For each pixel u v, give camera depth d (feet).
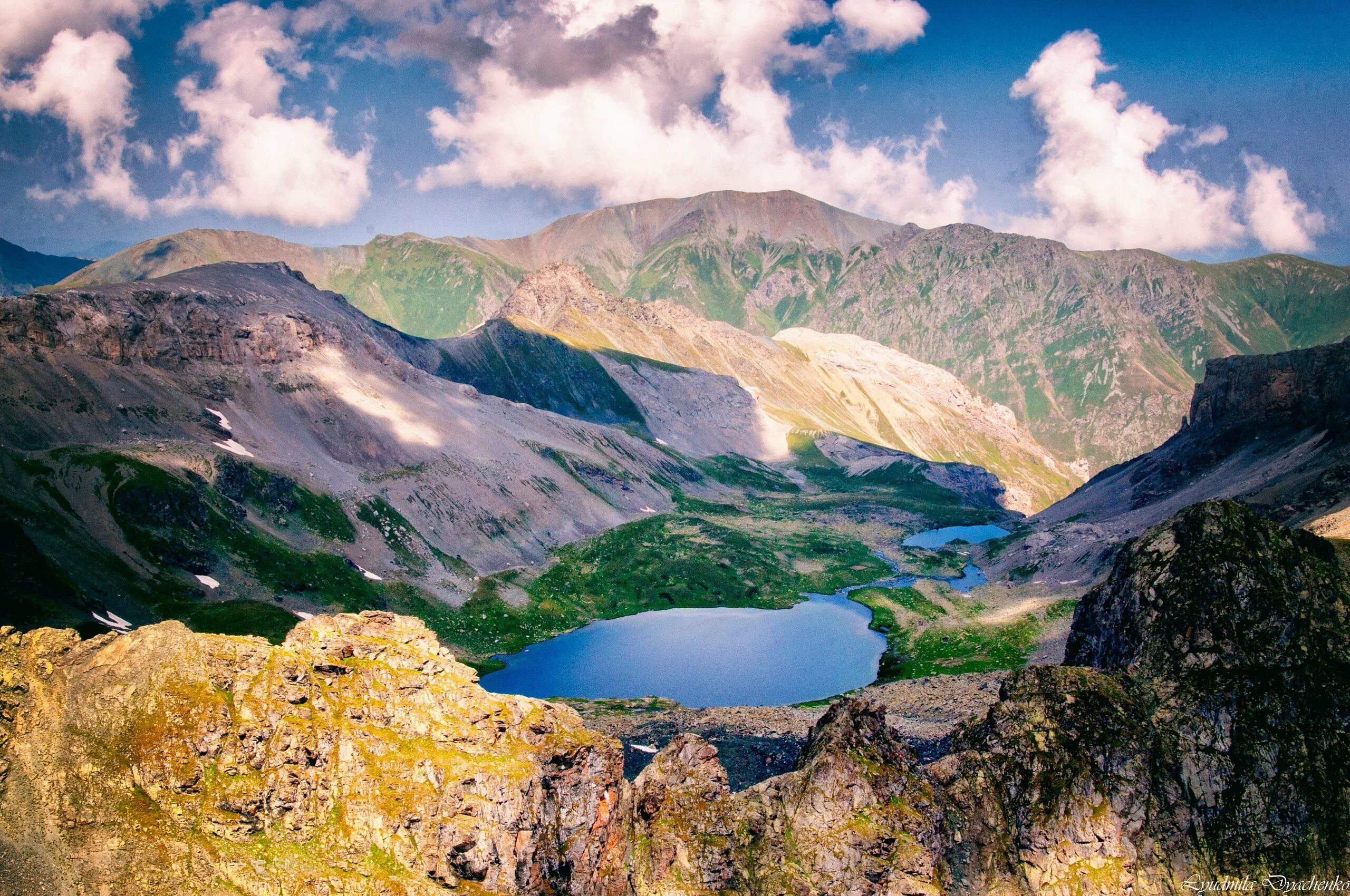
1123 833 320.91
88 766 267.59
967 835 320.09
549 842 284.41
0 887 247.70
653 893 289.94
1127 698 347.56
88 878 250.16
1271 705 336.08
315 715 284.61
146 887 248.93
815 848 303.27
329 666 296.30
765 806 313.32
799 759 345.72
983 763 334.03
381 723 290.35
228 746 271.90
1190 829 322.34
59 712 278.67
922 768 336.08
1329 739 329.31
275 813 266.77
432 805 272.92
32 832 259.19
